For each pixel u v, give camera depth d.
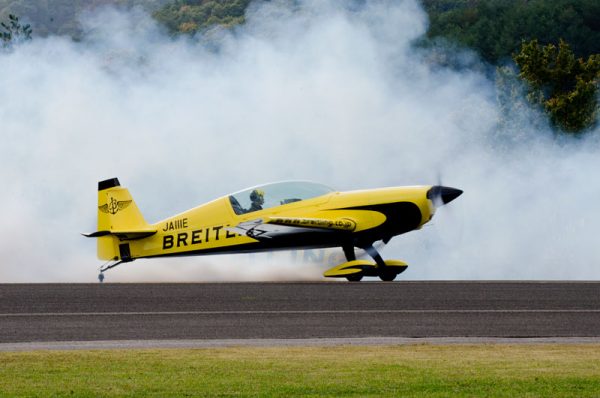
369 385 25.34
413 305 41.75
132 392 24.62
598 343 32.16
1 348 30.75
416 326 35.69
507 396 24.20
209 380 25.95
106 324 36.03
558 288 50.03
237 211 61.88
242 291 48.25
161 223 64.69
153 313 38.97
